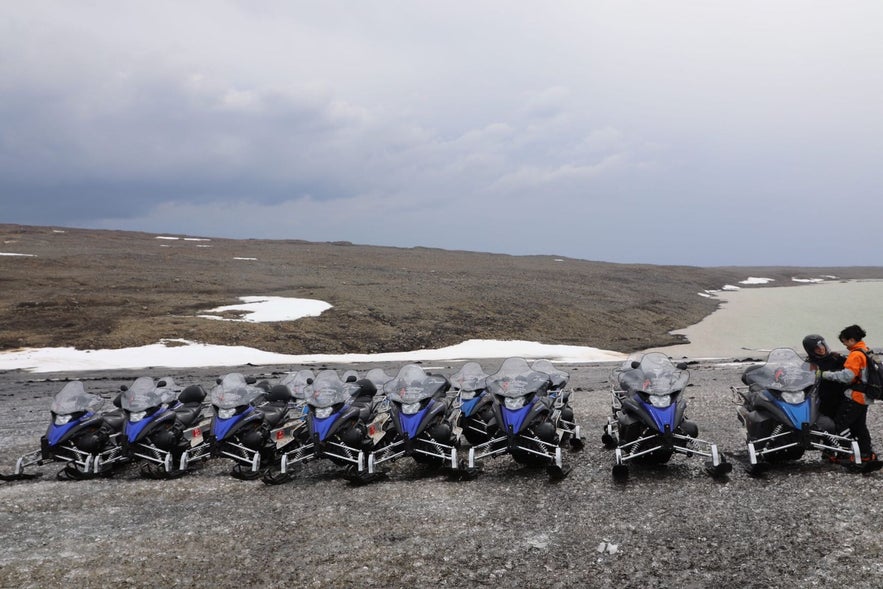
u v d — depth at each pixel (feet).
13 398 72.79
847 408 28.55
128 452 34.71
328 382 33.65
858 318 265.54
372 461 31.68
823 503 23.67
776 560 18.86
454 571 19.49
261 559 21.18
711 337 206.49
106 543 23.48
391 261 395.75
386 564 20.24
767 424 29.45
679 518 23.20
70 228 497.05
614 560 19.74
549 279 346.54
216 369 108.58
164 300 190.90
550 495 27.50
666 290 367.45
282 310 179.93
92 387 80.69
